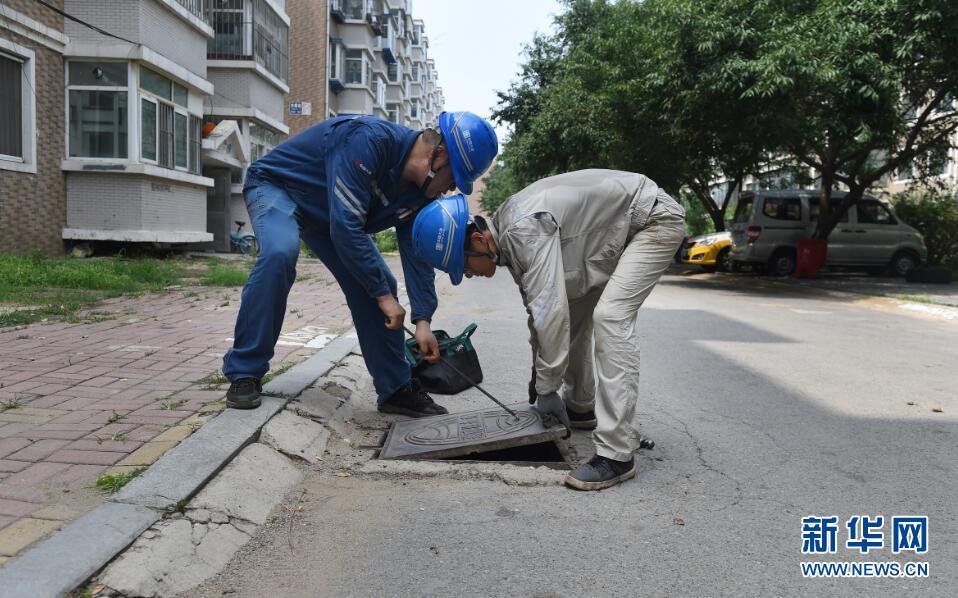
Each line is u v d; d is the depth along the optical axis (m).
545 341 3.03
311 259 18.92
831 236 16.48
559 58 25.92
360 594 2.13
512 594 2.14
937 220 18.20
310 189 3.57
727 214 33.03
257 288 3.38
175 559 2.18
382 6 45.22
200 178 16.23
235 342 3.48
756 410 4.38
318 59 30.25
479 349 6.32
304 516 2.70
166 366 4.55
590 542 2.51
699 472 3.25
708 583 2.23
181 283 10.52
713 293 12.74
